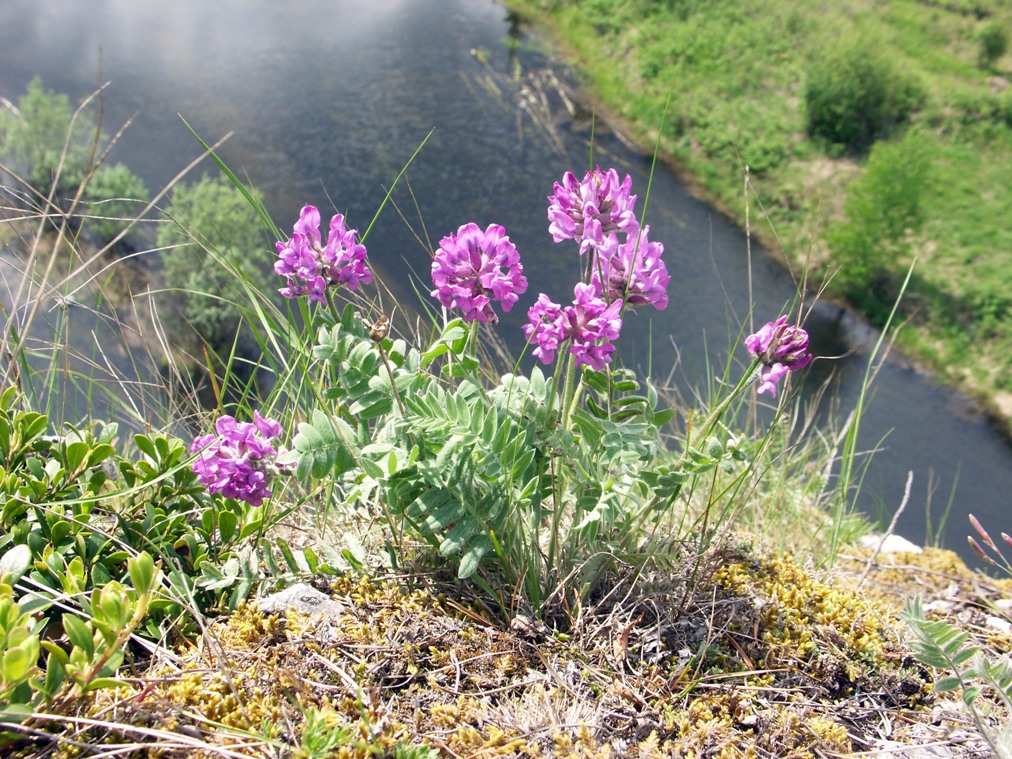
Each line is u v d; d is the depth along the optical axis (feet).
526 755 6.79
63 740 6.10
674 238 48.88
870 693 8.27
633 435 8.21
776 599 9.17
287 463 8.14
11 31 66.28
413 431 8.35
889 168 47.83
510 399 8.67
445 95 60.44
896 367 42.88
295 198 46.80
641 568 8.67
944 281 46.19
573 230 8.14
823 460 14.88
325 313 9.06
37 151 38.06
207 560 8.57
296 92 59.00
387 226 45.32
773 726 7.53
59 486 8.41
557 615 8.48
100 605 6.49
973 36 66.18
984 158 54.90
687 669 8.00
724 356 37.83
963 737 7.72
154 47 65.10
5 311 9.55
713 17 67.77
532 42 70.13
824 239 48.29
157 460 8.86
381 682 7.40
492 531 8.16
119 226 35.22
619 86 63.00
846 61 56.65
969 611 11.00
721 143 56.13
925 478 35.81
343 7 75.92
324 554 9.04
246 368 28.78
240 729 6.57
